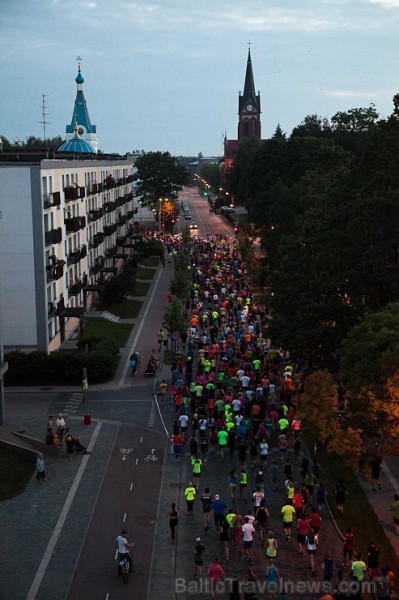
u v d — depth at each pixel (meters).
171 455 37.81
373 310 40.69
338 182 49.56
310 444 38.66
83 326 65.81
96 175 81.81
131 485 34.06
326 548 28.36
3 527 29.75
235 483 32.81
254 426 40.31
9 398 47.53
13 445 37.53
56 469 35.97
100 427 41.97
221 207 199.50
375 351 29.55
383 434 28.80
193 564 27.14
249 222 112.38
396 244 41.31
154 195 147.50
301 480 34.62
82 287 67.44
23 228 52.41
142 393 48.47
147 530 29.72
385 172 42.97
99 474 35.34
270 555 26.69
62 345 59.19
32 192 52.06
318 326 41.62
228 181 149.75
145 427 42.03
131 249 112.50
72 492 33.25
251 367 49.62
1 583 25.53
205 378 47.91
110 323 68.81
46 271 54.06
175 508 30.14
